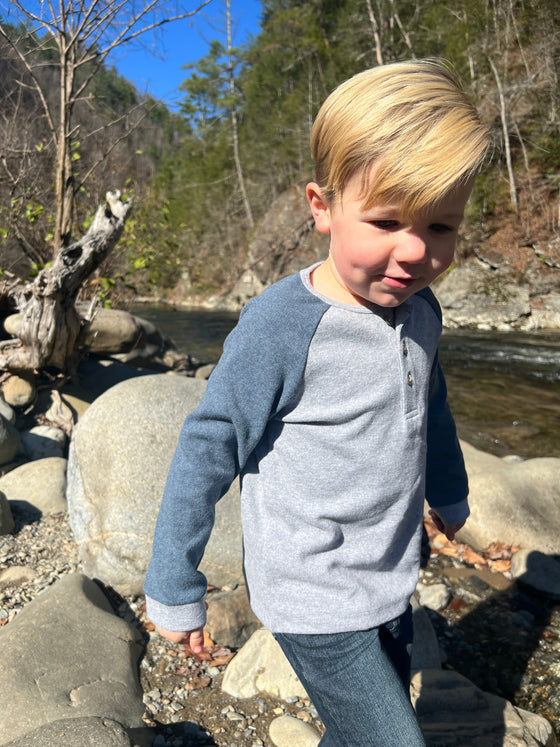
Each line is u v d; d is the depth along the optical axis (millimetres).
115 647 1982
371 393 1005
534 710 1879
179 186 36625
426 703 1772
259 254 28781
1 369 4191
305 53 33844
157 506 2457
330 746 1077
